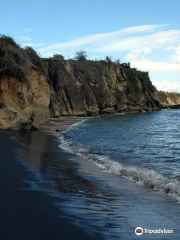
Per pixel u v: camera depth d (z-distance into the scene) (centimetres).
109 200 796
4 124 2400
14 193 761
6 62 2553
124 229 584
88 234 538
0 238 494
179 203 788
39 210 646
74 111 6303
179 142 2328
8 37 2948
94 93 7225
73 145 1948
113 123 4378
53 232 535
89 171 1195
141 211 713
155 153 1727
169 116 6619
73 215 638
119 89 8275
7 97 2498
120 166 1278
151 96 9650
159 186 953
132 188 948
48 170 1138
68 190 866
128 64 9300
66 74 6412
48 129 2884
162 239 548
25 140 1991
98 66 7844
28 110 2711
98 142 2186
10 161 1217
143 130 3403
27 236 510
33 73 2952
